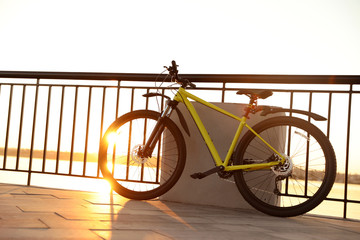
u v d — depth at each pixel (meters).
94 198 2.52
